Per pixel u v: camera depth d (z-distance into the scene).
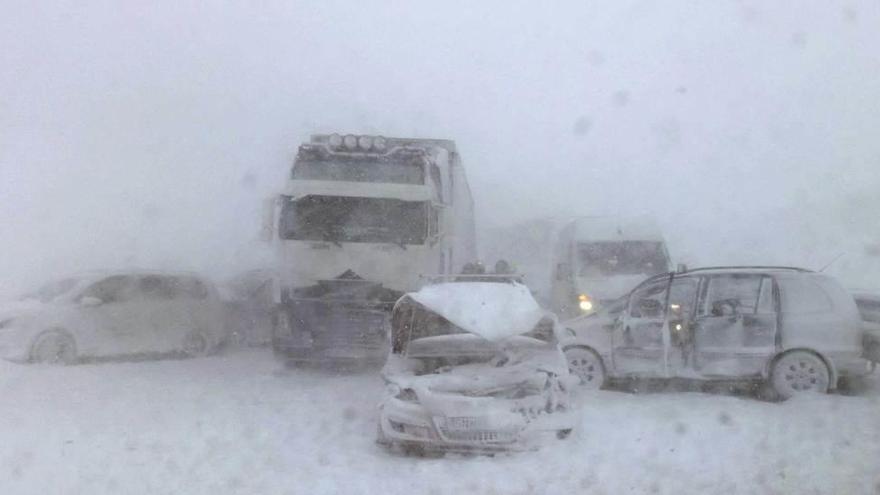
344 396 11.34
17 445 8.41
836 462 7.64
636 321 11.12
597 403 10.35
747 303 10.93
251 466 7.77
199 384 12.27
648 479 7.23
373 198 13.47
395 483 7.28
